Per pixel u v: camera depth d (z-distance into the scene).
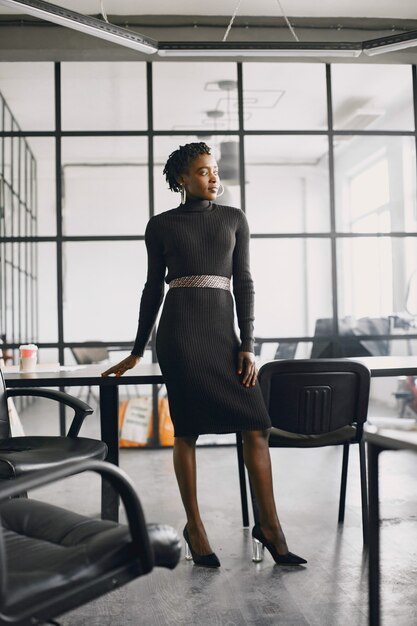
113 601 2.04
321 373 2.36
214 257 2.24
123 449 4.98
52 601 1.00
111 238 5.20
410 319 5.28
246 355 2.23
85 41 4.78
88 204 5.20
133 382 2.40
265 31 4.94
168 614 1.93
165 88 5.14
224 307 2.25
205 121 5.20
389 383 6.13
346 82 5.25
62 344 5.19
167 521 2.92
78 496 3.43
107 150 5.16
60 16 3.38
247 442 2.29
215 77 5.16
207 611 1.94
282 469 4.03
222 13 4.86
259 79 5.20
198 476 3.90
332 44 3.90
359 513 3.01
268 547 2.32
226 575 2.23
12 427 4.21
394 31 5.02
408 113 5.31
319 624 1.84
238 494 3.43
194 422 2.20
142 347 2.40
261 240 5.24
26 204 5.15
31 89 5.07
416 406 5.89
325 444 2.51
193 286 2.23
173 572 2.27
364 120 5.27
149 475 3.96
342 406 2.43
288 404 2.37
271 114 5.23
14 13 4.71
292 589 2.10
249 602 2.00
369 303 5.26
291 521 2.89
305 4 4.75
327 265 5.25
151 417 5.03
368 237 5.29
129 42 3.72
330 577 2.20
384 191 5.32
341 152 5.30
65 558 1.08
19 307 5.33
